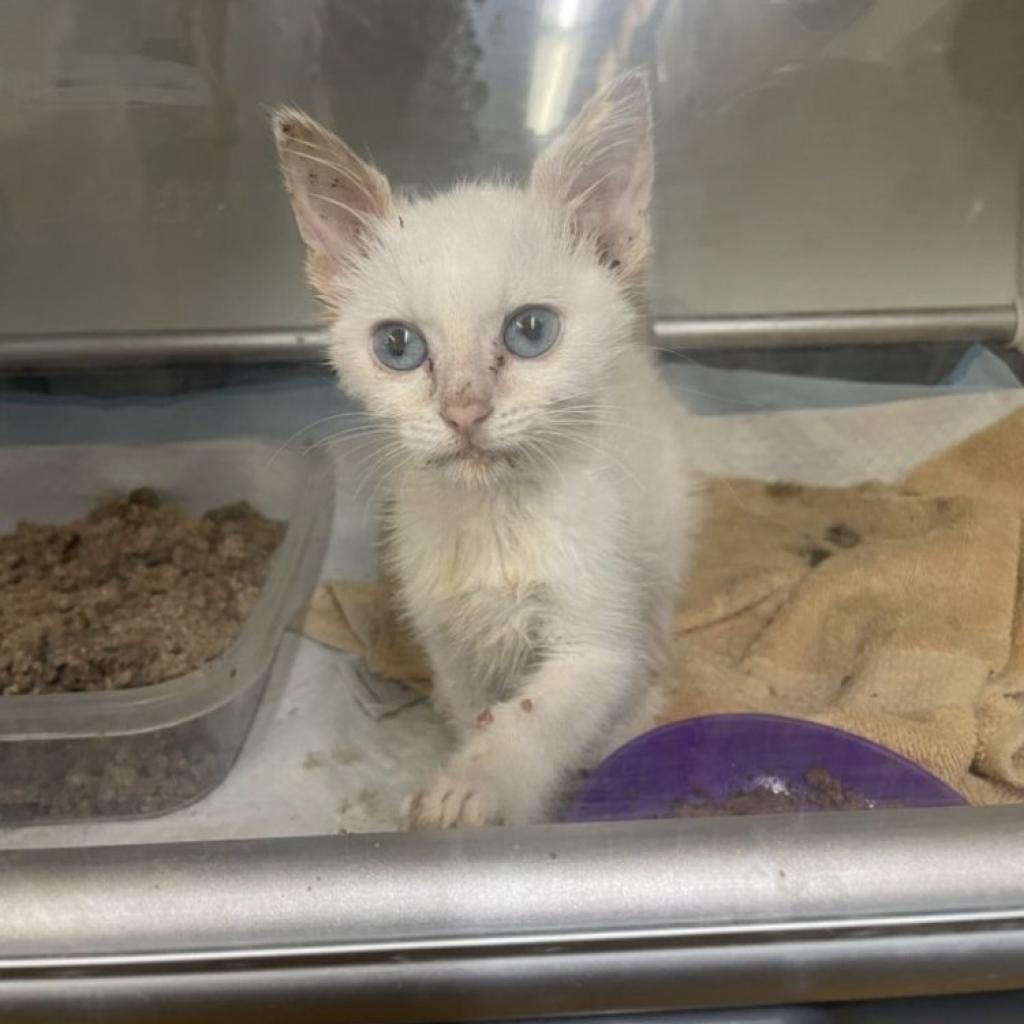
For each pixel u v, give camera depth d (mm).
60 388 366
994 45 333
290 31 306
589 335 235
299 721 267
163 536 342
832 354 377
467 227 234
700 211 354
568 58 307
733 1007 187
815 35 327
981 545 313
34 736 244
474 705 269
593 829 193
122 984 174
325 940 176
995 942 179
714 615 298
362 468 297
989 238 363
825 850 183
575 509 252
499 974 178
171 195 338
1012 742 236
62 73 317
